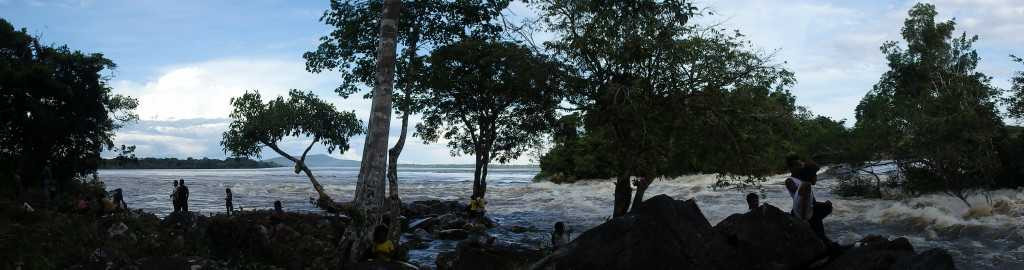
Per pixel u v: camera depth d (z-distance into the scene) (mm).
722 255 8195
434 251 17844
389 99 13266
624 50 17859
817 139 35594
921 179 32406
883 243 8328
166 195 50719
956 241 18891
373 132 12969
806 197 8930
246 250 13641
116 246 12383
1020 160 34531
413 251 17828
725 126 18281
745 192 42531
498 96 23547
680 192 45594
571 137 24078
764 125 18641
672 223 8445
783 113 18828
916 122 31359
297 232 14172
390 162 14656
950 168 30312
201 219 15625
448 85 22734
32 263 10289
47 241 11195
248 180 94875
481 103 28062
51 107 33500
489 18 17969
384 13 13594
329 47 18141
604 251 8250
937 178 31453
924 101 32594
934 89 43469
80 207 20609
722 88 18781
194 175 140500
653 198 8820
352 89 18672
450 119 30516
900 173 36094
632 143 18703
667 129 18625
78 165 35062
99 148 36125
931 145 30453
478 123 29516
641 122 17938
